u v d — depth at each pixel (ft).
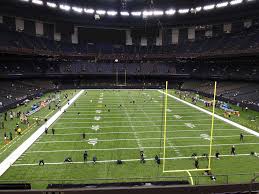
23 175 58.29
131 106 144.87
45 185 53.21
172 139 85.56
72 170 61.26
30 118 114.11
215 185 41.65
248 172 60.34
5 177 57.21
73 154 71.61
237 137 88.02
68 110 131.64
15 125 101.65
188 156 70.54
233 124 105.60
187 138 86.74
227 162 66.64
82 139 85.05
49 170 61.11
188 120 112.57
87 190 39.40
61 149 75.51
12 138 85.25
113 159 68.23
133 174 59.11
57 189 39.40
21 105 145.18
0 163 65.10
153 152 73.46
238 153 73.10
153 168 62.59
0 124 102.58
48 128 97.86
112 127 99.96
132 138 86.38
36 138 85.51
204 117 118.83
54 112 126.82
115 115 120.98
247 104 140.05
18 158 68.33
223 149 76.33
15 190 38.99
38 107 136.36
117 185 42.80
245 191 42.78
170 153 72.74
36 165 63.98
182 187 40.98
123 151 74.18
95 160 66.28
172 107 143.84
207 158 69.10
